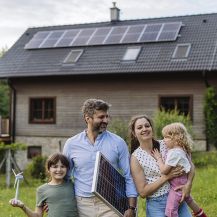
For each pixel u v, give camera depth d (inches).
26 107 968.3
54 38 1016.2
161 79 868.6
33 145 958.4
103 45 943.0
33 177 732.0
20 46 1042.7
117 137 189.9
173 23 948.0
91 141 188.5
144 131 192.2
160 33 920.3
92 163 186.1
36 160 736.3
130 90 888.3
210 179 500.4
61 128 938.7
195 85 845.2
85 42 963.3
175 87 859.4
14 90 977.5
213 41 874.8
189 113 844.6
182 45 876.6
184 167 188.2
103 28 1002.7
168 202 189.8
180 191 190.2
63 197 191.6
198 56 839.7
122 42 927.7
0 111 1603.1
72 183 196.1
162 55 866.1
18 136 970.7
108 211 185.6
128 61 874.1
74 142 190.9
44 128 952.3
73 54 944.9
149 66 845.8
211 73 828.6
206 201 383.6
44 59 962.7
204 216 205.0
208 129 818.2
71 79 932.6
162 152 197.2
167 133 197.9
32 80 964.0
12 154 705.6
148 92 876.6
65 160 192.4
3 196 498.3
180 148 193.2
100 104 185.5
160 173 189.5
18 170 663.8
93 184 170.7
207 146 826.8
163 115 714.8
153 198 191.2
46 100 956.6
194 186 448.8
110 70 866.1
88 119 187.0
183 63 831.1
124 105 891.4
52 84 949.2
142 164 189.9
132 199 186.7
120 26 993.5
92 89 916.6
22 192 532.4
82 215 189.3
